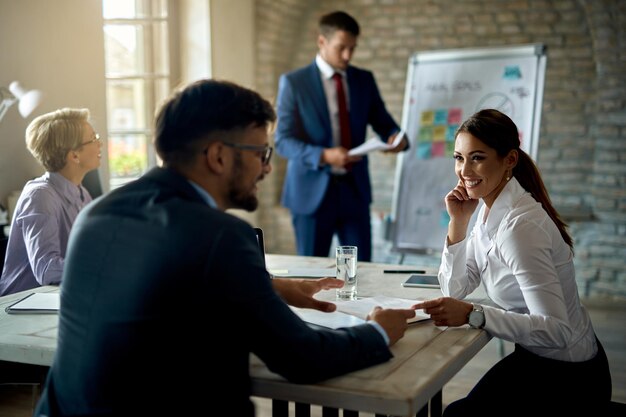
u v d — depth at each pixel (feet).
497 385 6.21
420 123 16.55
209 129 4.23
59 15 12.96
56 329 5.62
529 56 15.66
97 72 13.78
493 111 6.50
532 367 6.26
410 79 16.90
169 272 3.91
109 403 4.00
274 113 4.46
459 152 6.49
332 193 13.41
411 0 19.58
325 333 4.47
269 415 10.37
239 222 4.14
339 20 13.07
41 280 8.20
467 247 6.93
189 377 3.99
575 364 6.19
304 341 4.23
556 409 5.95
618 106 17.65
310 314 5.87
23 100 11.44
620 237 17.38
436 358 4.86
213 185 4.36
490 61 16.07
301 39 20.67
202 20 17.19
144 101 16.94
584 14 18.01
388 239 17.20
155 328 3.93
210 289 3.93
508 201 6.23
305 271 8.14
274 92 19.86
